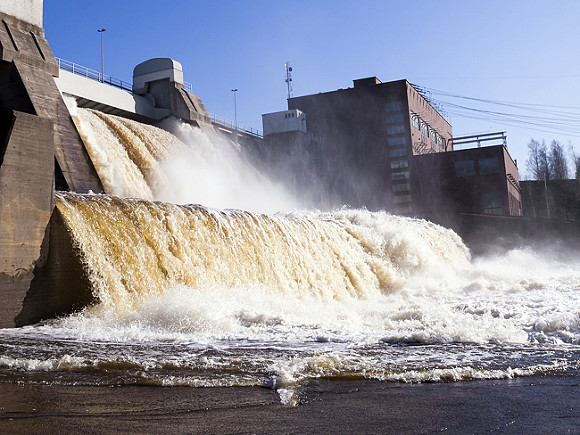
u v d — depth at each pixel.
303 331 11.99
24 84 24.45
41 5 27.91
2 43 24.69
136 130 34.59
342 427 5.35
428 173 68.56
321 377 7.55
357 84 74.50
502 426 5.29
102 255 14.71
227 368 8.09
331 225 26.84
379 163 70.75
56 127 24.66
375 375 7.59
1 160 13.43
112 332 11.78
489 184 65.81
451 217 50.97
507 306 16.78
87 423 5.48
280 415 5.78
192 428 5.32
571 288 22.72
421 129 76.38
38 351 9.42
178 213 17.45
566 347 9.72
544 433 5.04
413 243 30.86
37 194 14.20
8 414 5.79
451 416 5.66
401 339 10.57
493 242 49.50
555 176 114.06
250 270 18.97
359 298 23.98
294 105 75.31
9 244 13.41
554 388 6.80
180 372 7.86
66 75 33.84
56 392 6.76
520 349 9.52
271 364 8.35
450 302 19.98
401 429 5.25
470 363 8.30
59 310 14.22
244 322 13.13
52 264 14.35
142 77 44.91
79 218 14.77
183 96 43.62
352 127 72.31
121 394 6.68
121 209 16.02
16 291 13.45
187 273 16.67
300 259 21.84
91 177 24.98
